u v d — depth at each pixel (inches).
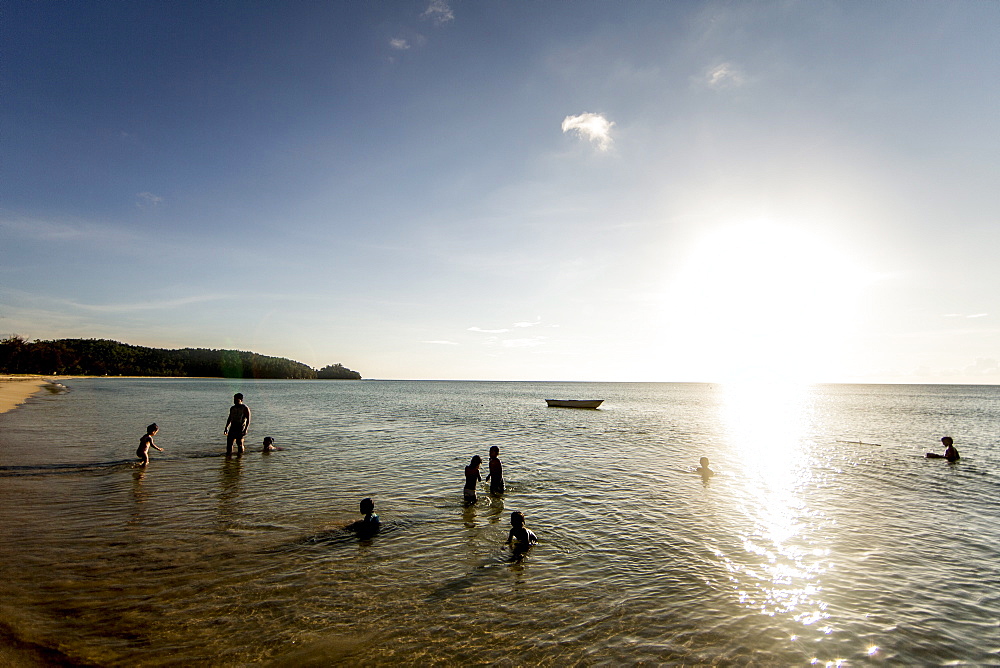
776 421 1820.9
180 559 365.1
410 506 528.1
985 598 325.4
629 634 272.4
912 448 1063.0
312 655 245.4
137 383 5123.0
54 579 323.9
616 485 647.1
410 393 4512.8
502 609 298.7
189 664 235.6
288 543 405.1
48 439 948.6
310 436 1119.6
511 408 2388.0
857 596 325.1
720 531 458.9
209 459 786.8
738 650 258.4
